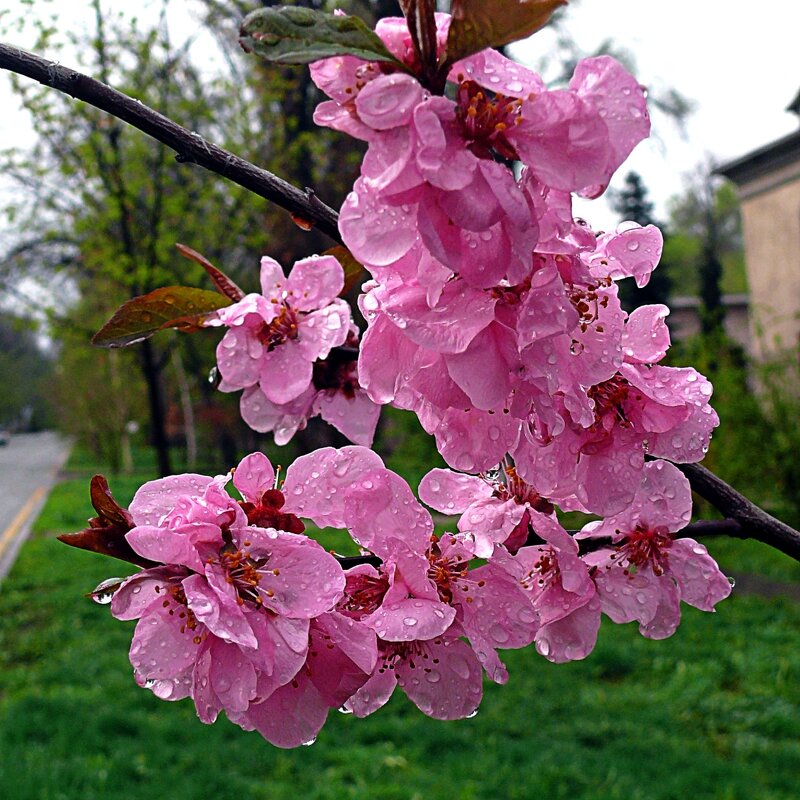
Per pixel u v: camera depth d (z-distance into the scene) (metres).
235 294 0.23
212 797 0.70
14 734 0.83
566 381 0.16
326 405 0.25
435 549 0.17
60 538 0.16
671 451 0.18
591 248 0.14
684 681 0.96
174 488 0.17
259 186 0.20
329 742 0.83
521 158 0.14
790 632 1.11
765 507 1.67
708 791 0.70
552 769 0.73
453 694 0.18
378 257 0.13
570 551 0.18
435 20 0.14
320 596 0.16
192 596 0.15
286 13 0.13
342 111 0.14
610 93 0.14
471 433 0.17
